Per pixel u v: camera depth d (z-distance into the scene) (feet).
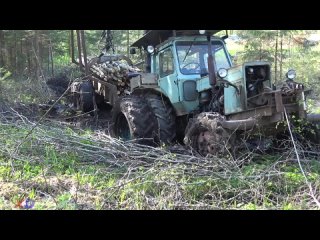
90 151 19.20
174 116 22.65
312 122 19.52
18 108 32.09
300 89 18.20
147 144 21.66
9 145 19.79
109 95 30.94
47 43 60.29
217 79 20.02
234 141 17.72
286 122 18.10
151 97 22.95
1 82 40.09
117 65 31.14
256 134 18.76
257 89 18.95
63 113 32.58
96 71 33.50
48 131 22.06
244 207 13.83
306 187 15.06
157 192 14.96
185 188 14.82
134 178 15.38
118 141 20.56
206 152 18.28
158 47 23.89
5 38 55.57
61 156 19.06
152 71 24.63
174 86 22.15
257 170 16.22
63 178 16.65
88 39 64.08
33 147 19.74
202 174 16.03
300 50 49.75
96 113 31.01
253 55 43.32
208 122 18.02
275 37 44.65
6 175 16.74
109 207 13.87
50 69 59.98
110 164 18.39
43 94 40.83
